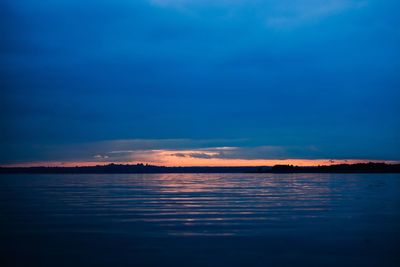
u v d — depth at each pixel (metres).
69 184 84.19
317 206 33.44
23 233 21.31
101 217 27.19
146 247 17.92
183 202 37.94
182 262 15.52
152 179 119.81
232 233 21.03
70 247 18.02
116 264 15.30
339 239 19.52
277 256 16.38
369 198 41.69
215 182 91.12
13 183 90.25
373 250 17.33
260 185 74.00
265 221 25.05
